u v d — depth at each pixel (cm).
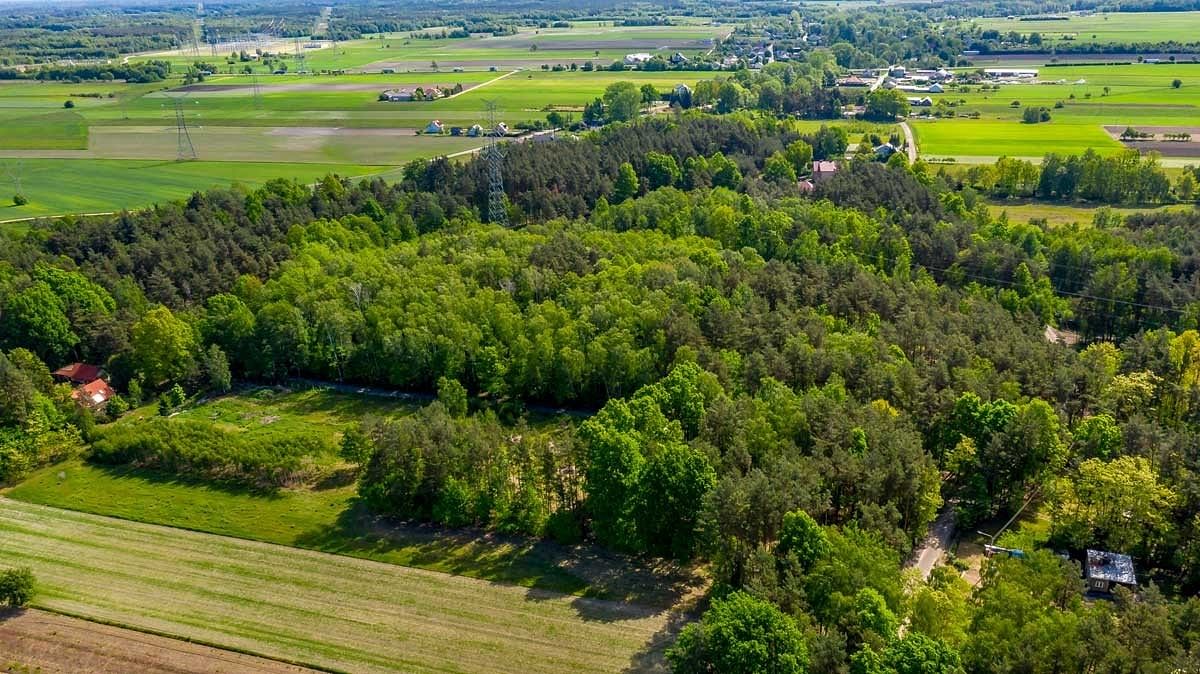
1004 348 12138
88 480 11619
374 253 17712
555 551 9750
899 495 9119
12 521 10650
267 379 15112
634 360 12788
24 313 14612
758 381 11900
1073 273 15975
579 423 12950
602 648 8162
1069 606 7581
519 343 13425
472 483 10281
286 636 8481
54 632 8575
